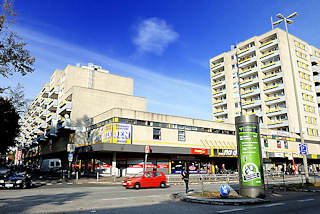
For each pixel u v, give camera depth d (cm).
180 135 3534
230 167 4159
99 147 2900
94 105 4372
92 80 5178
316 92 5622
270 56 5259
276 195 1423
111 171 3291
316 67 5738
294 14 2189
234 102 5959
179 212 920
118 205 1072
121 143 3002
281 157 4597
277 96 5050
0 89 2127
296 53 5441
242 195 1331
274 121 5106
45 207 995
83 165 4159
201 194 1388
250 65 5800
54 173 3659
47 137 5628
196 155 3769
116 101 4625
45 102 5984
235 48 6231
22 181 1897
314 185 1852
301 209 946
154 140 3272
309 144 5103
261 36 5572
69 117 4384
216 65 6538
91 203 1120
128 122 3134
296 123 4931
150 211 935
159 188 1948
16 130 3384
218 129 4019
